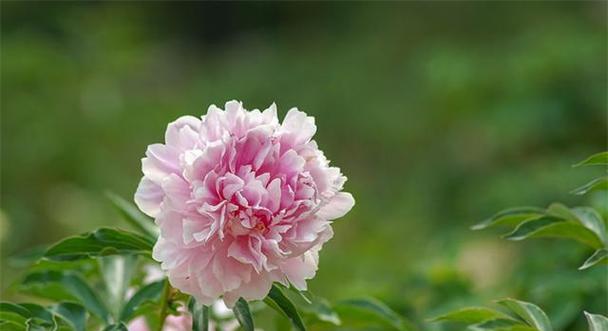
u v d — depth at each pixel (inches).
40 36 457.7
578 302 127.4
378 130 401.1
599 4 454.0
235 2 561.3
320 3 550.0
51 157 336.2
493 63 319.3
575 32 325.7
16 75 351.6
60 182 335.0
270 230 77.6
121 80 403.9
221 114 80.4
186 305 91.1
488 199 245.4
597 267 129.7
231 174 77.4
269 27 560.4
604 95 277.4
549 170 241.3
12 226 302.8
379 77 443.5
